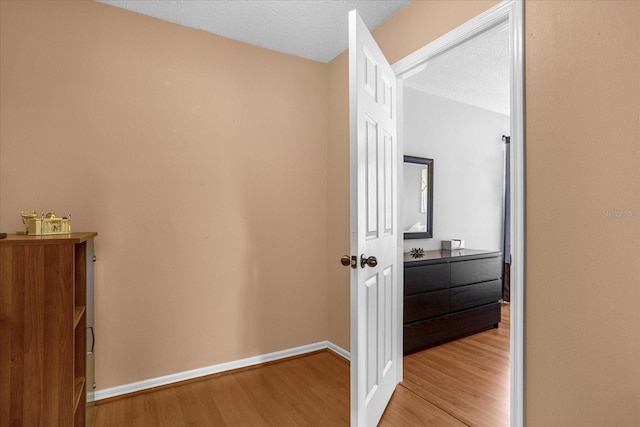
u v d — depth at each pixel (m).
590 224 1.26
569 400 1.32
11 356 1.32
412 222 3.55
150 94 2.21
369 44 1.69
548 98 1.38
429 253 3.37
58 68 1.97
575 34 1.30
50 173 1.95
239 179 2.52
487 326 3.34
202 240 2.38
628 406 1.17
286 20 2.29
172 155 2.28
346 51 2.69
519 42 1.47
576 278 1.30
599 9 1.24
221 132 2.45
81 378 1.63
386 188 1.99
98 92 2.07
